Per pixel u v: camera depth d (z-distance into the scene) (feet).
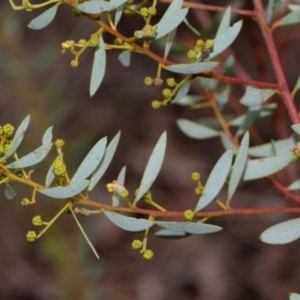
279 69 1.59
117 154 3.81
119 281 3.50
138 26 3.35
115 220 1.42
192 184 3.75
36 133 2.47
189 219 1.43
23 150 2.41
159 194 3.75
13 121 3.24
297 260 3.47
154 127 3.87
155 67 3.88
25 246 3.50
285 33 2.71
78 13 1.47
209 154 3.83
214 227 1.40
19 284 3.43
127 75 3.92
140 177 3.77
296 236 1.46
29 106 2.52
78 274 2.51
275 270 3.47
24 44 3.47
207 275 3.52
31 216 3.48
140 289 3.48
